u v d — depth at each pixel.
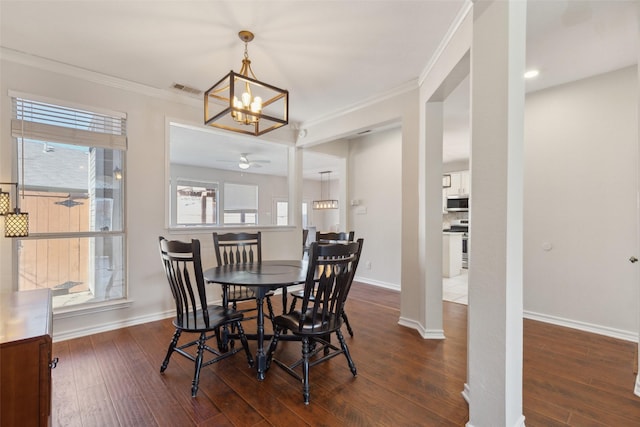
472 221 1.57
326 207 8.91
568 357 2.42
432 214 2.86
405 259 3.16
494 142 1.48
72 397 1.86
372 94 3.39
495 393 1.48
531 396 1.89
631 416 1.70
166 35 2.30
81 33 2.27
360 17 2.09
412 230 3.10
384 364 2.32
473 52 1.58
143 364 2.28
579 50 2.47
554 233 3.18
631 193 2.76
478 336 1.54
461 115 3.96
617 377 2.11
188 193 7.74
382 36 2.31
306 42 2.39
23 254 2.61
